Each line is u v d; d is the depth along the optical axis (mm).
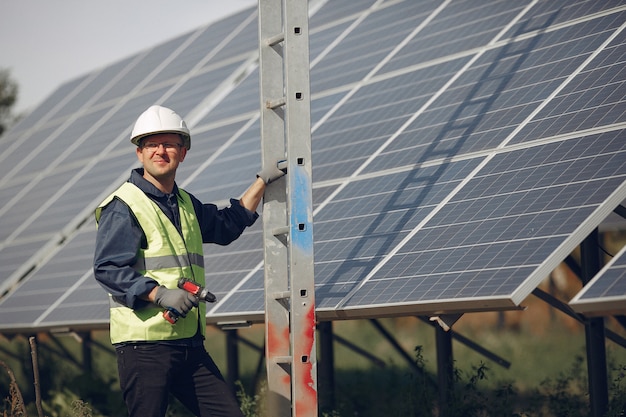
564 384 14578
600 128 9766
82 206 18484
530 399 14406
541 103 10891
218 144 16562
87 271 15867
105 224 7852
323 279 10539
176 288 7930
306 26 8180
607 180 8938
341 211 11695
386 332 13789
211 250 13523
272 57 8641
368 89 14148
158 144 8109
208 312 11477
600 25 11523
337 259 10766
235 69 18688
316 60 16531
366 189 11750
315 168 13109
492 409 13398
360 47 15781
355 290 9914
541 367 21797
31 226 19719
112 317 7953
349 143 13086
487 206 9859
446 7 14945
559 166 9664
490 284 8633
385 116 13062
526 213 9305
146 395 7824
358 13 17312
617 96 10047
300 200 8094
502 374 21000
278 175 8555
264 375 19469
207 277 12625
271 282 8477
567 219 8797
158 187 8219
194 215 8391
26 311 15875
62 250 17516
